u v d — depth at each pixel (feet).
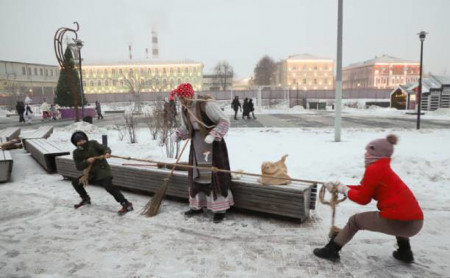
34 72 268.21
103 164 15.40
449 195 16.69
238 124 61.31
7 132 38.81
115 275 10.07
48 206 16.56
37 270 10.46
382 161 9.45
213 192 13.67
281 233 12.85
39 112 129.29
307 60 331.57
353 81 358.02
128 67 287.28
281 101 158.92
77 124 52.54
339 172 20.84
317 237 12.46
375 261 10.70
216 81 325.21
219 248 11.69
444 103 93.71
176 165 14.96
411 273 9.98
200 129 13.56
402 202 9.17
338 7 34.71
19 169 25.53
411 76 317.63
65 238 12.75
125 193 18.58
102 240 12.51
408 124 58.54
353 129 49.85
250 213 14.98
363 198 9.59
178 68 290.15
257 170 22.58
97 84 289.53
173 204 16.49
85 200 16.62
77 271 10.36
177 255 11.23
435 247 11.55
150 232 13.15
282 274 9.98
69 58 84.53
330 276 9.86
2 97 163.22
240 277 9.86
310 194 14.10
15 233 13.29
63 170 21.36
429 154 27.17
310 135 42.68
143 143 36.60
